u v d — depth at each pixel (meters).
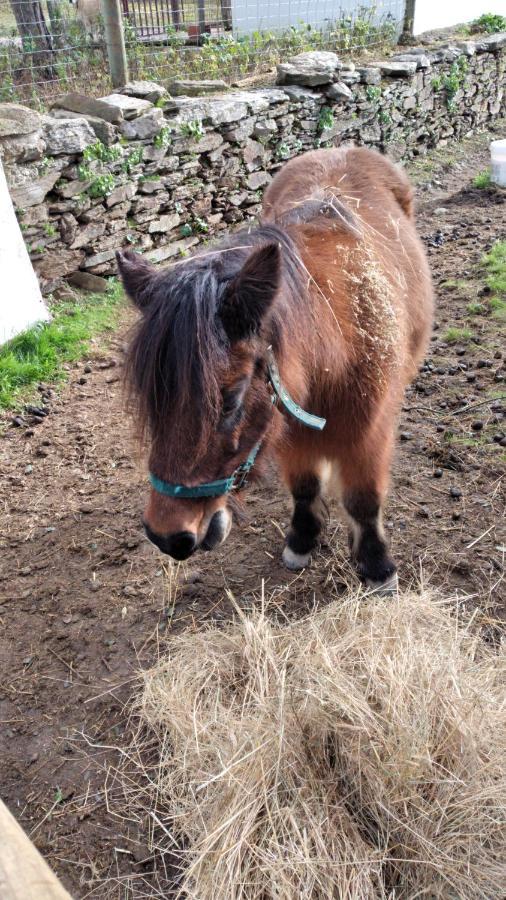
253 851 1.93
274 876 1.86
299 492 2.92
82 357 5.05
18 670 2.79
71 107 5.68
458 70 9.80
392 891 1.89
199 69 7.94
